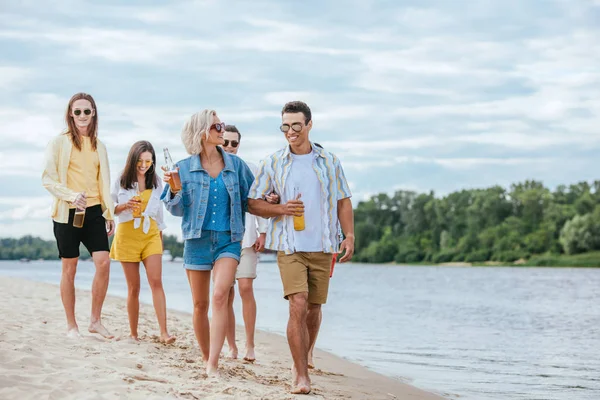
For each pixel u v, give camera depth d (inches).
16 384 188.4
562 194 4795.8
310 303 239.1
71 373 203.5
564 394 288.8
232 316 289.7
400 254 5009.8
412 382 305.0
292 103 234.4
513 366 362.3
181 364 241.6
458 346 442.6
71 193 270.4
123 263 297.1
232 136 295.6
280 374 262.7
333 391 244.5
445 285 1652.3
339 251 237.8
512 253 4227.4
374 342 451.2
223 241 232.5
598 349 437.1
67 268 278.7
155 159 299.6
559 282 1868.8
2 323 292.7
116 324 357.7
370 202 5629.9
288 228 228.5
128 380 201.2
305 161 235.1
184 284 1174.3
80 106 279.0
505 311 775.7
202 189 231.6
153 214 299.1
